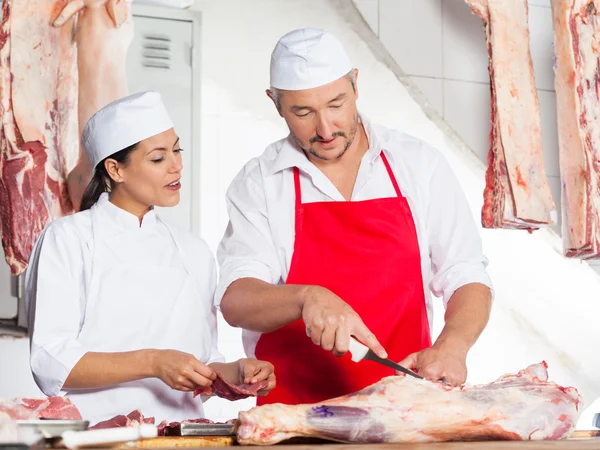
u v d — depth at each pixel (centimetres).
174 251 246
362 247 225
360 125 239
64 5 343
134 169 237
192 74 380
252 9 418
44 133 334
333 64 211
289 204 231
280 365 225
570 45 359
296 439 157
